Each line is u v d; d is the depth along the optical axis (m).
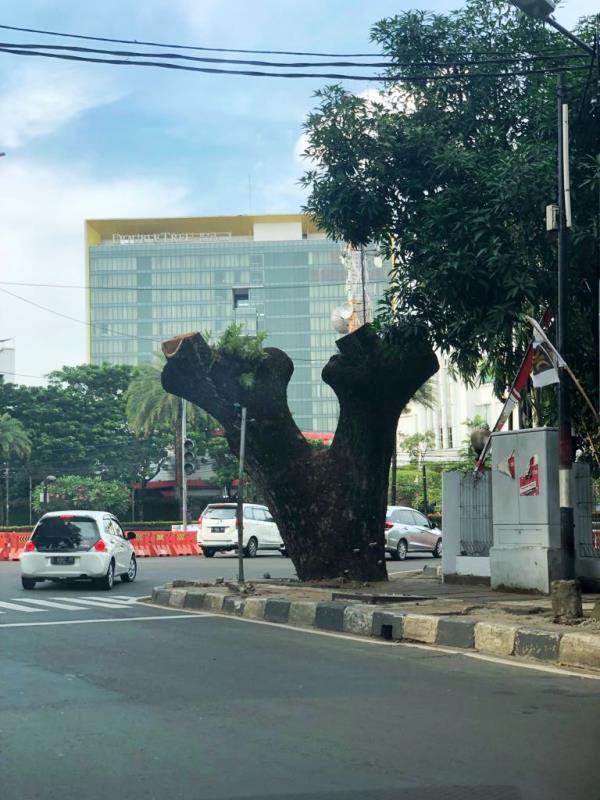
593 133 14.21
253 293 136.00
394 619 10.80
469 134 15.59
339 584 15.27
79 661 8.83
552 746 5.64
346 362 15.99
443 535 16.47
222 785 4.88
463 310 14.42
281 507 16.17
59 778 5.02
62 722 6.28
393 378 15.81
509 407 14.55
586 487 14.27
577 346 15.98
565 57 12.02
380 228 15.82
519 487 14.05
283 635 10.86
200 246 136.88
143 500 78.19
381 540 16.38
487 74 12.09
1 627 11.53
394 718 6.38
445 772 5.11
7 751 5.57
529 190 13.38
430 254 14.27
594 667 8.52
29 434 71.44
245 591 14.21
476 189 14.15
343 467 16.14
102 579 18.00
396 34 15.48
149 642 10.16
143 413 60.66
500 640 9.52
